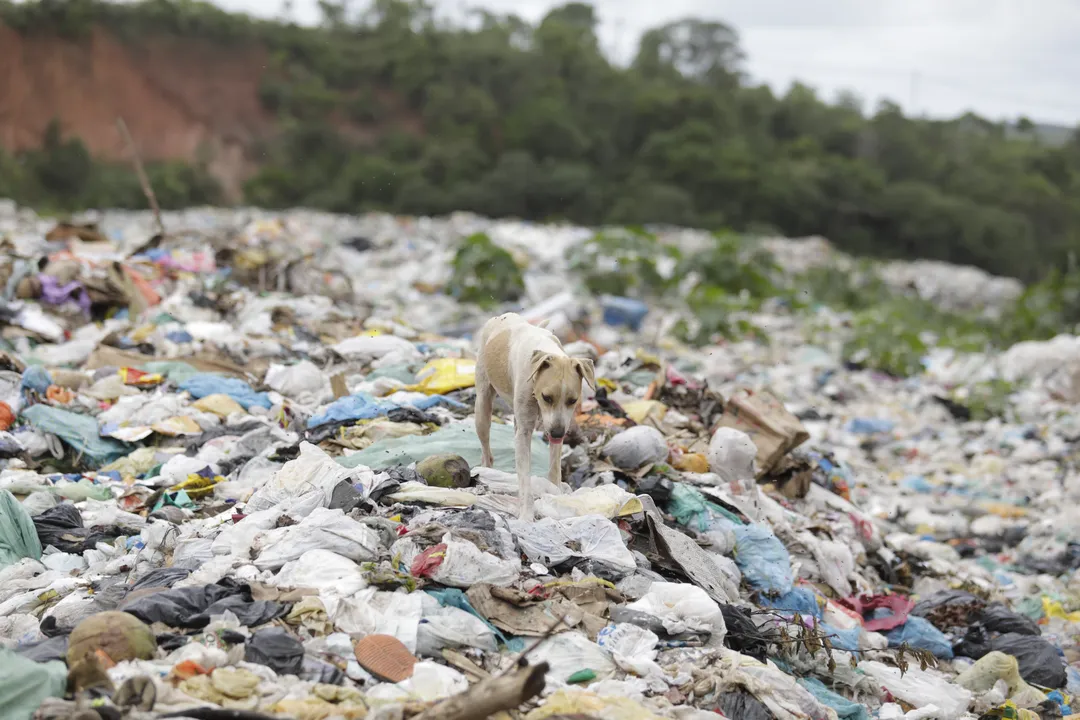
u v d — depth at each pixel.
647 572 6.78
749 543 7.98
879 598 8.57
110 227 32.66
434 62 70.38
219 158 60.91
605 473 8.18
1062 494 12.79
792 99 82.75
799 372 18.77
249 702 4.86
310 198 57.19
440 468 7.58
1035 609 9.52
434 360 11.39
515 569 6.28
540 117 63.75
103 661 5.05
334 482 7.13
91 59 60.00
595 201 59.09
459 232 33.88
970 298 40.34
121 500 8.20
